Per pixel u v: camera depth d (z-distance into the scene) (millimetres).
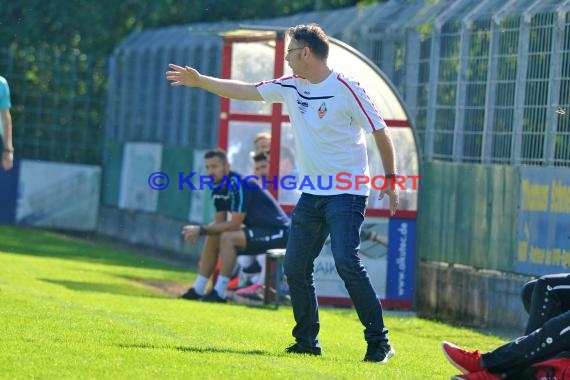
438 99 49969
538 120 43531
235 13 99000
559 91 42344
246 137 51250
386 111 47688
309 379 22641
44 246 67250
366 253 48219
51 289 40906
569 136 41875
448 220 48969
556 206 41531
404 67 52156
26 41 96812
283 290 45594
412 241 48281
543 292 24500
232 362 24312
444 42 49562
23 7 97062
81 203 85375
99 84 86500
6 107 39656
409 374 24812
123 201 81375
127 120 82438
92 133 86312
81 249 68062
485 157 46719
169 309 37344
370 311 26312
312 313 27266
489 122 46438
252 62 50219
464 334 39969
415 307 48344
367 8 56938
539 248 42531
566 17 42156
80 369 22578
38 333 27156
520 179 43812
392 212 26188
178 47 75188
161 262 65562
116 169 82938
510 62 45281
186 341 27984
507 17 45406
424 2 52375
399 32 52594
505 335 41781
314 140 26062
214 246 44719
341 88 25781
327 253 48031
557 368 22531
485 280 45625
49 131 85562
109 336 27562
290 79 26562
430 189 50375
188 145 73000
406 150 47844
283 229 44812
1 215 83750
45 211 84500
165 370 22812
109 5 99000
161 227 74938
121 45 84125
